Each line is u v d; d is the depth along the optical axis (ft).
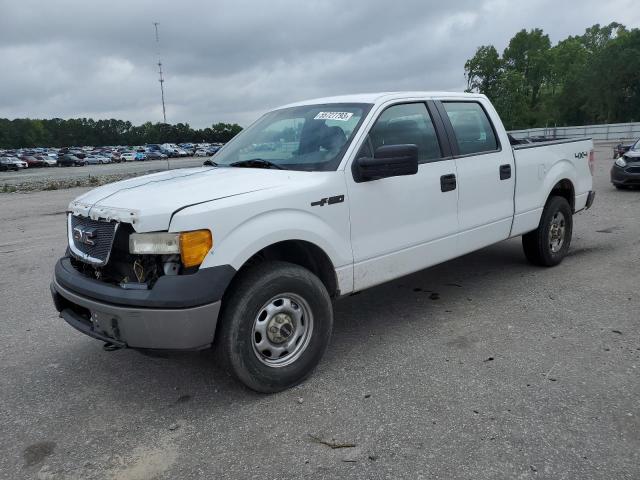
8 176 144.15
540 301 16.55
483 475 8.59
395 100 14.26
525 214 17.95
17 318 17.31
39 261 25.77
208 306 10.09
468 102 16.61
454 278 19.45
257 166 13.42
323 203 11.93
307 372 11.85
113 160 260.62
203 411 11.01
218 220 10.28
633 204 34.68
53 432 10.51
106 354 14.12
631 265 19.99
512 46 309.01
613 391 10.96
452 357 12.90
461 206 15.39
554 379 11.55
